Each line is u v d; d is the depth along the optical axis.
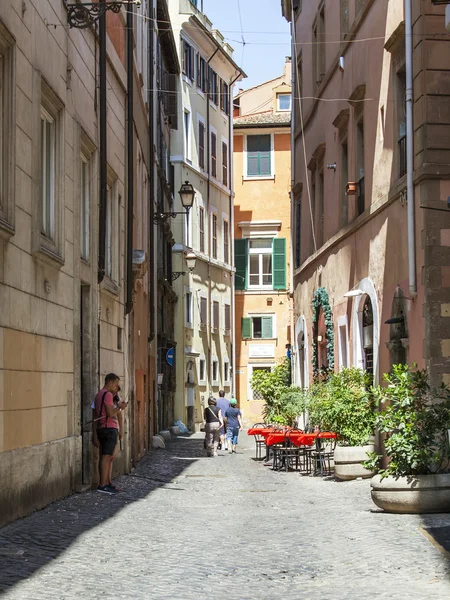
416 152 17.92
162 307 42.62
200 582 8.81
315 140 31.27
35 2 13.47
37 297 13.52
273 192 61.09
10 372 11.98
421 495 13.34
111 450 16.77
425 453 13.38
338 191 26.97
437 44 17.67
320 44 30.58
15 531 11.27
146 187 32.00
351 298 24.59
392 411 13.86
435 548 10.35
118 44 21.69
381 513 13.76
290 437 23.58
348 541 11.28
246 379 60.59
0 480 11.32
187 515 14.09
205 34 54.81
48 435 14.14
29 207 13.05
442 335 17.31
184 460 28.19
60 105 15.08
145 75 31.42
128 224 22.36
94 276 17.98
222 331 58.03
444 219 17.50
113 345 20.70
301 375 35.16
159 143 39.84
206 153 55.75
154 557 10.13
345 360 26.36
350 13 25.27
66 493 15.30
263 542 11.34
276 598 8.10
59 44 15.11
